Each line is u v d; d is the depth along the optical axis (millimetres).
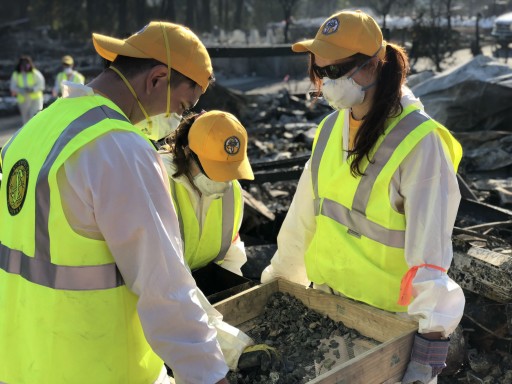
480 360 3812
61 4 32500
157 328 1827
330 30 2293
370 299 2525
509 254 4168
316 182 2668
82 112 1854
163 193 1837
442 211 2258
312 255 2754
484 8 41500
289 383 2352
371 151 2373
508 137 8953
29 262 1869
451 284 2268
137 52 1903
